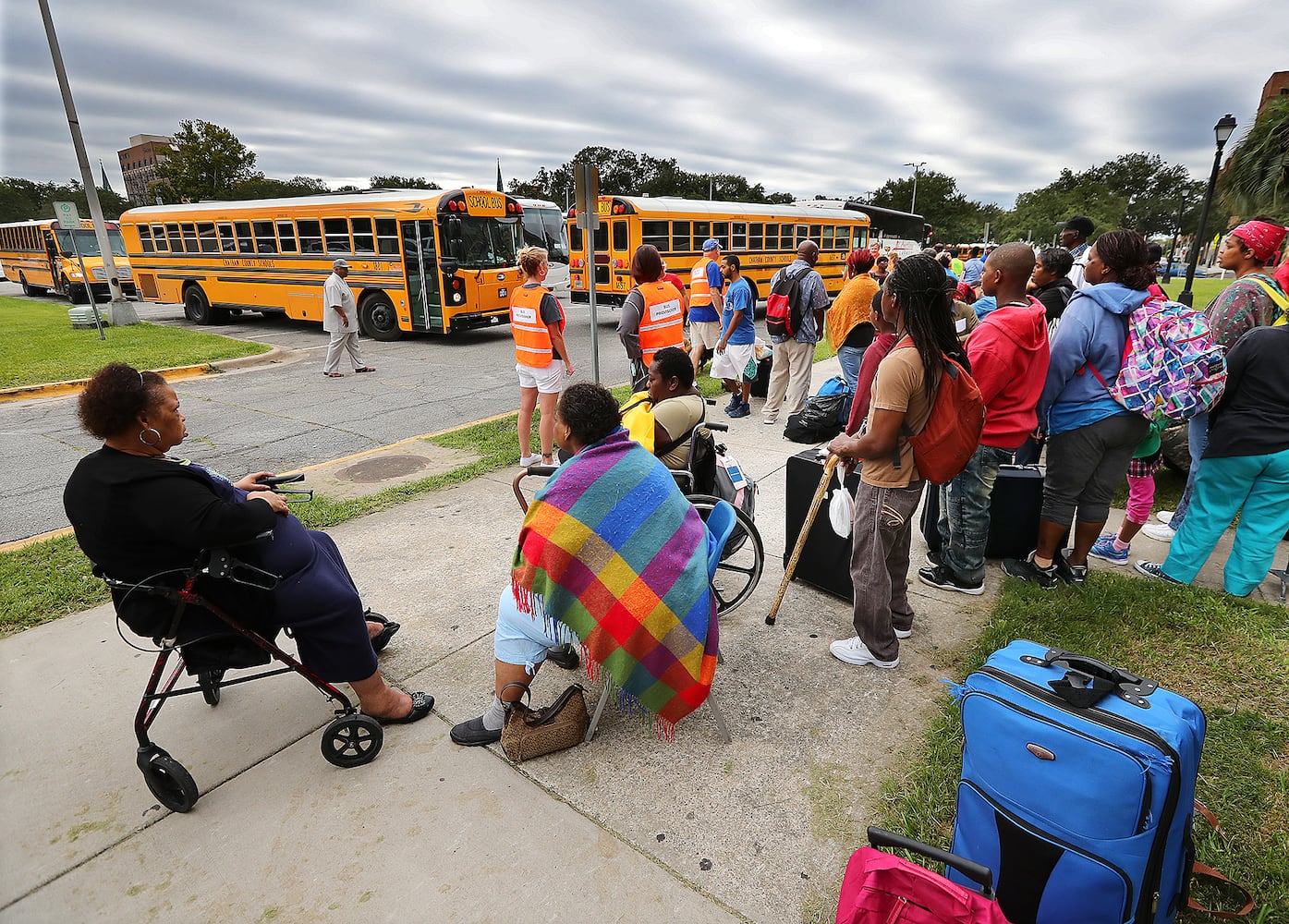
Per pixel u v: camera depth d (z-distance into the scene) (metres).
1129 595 3.49
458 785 2.47
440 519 4.84
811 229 20.44
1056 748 1.68
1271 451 3.21
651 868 2.13
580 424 2.38
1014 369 3.17
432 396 9.01
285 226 14.64
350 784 2.49
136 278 18.23
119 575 2.22
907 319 2.55
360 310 14.34
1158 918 1.74
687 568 2.39
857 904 1.64
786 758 2.59
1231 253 3.69
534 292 5.45
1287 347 3.14
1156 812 1.60
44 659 3.24
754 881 2.08
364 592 3.84
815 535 3.74
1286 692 2.80
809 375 7.01
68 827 2.31
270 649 2.41
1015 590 3.62
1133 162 78.50
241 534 2.21
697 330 8.99
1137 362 3.20
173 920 1.98
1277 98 10.23
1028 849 1.74
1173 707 1.72
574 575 2.31
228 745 2.70
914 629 3.40
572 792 2.44
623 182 101.25
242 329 16.27
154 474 2.15
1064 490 3.48
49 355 11.51
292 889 2.08
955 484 3.56
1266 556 3.39
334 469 5.93
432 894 2.05
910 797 2.33
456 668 3.16
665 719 2.52
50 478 5.90
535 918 1.96
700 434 3.50
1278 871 2.00
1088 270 3.40
